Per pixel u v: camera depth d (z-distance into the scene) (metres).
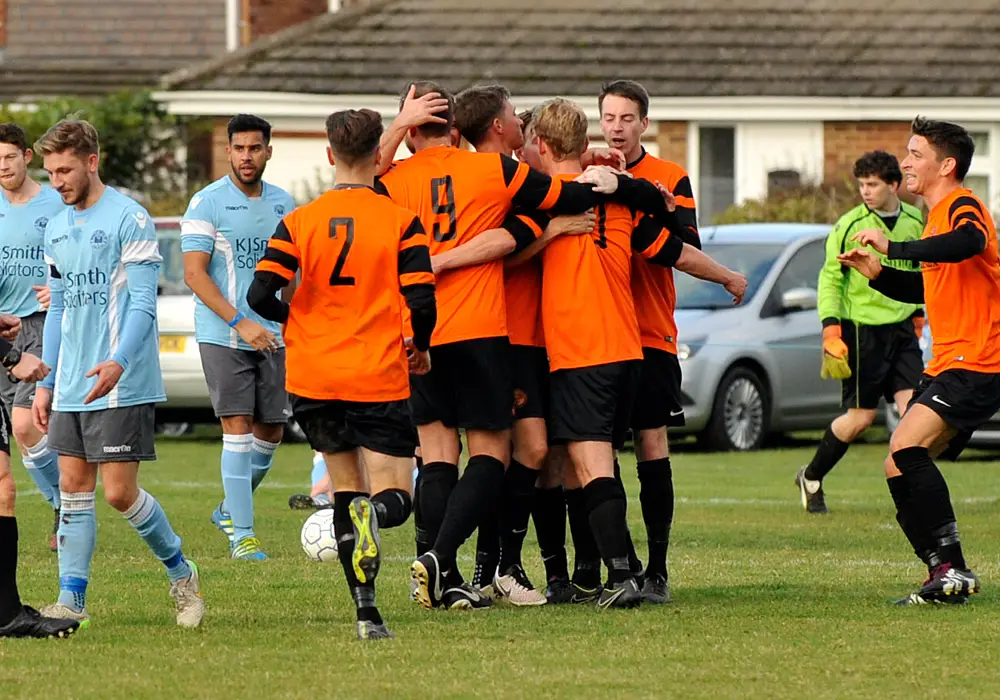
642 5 105.75
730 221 87.56
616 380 28.89
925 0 104.81
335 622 27.94
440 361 28.33
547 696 22.36
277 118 101.56
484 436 28.42
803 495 45.56
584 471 29.19
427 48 103.56
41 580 33.09
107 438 27.30
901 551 37.38
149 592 31.22
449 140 29.09
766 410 65.81
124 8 118.94
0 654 25.12
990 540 39.47
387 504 25.77
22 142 38.69
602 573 34.50
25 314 38.97
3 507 26.56
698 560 35.81
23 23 118.88
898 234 45.53
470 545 38.81
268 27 118.62
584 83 101.00
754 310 65.94
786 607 29.36
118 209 27.84
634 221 29.41
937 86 98.38
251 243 38.38
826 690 22.80
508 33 104.62
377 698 22.19
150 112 100.25
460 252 27.86
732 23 103.88
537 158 31.05
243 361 37.84
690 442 69.94
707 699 22.25
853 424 44.84
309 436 26.03
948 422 30.20
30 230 38.72
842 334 45.59
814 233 69.00
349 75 101.62
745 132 99.69
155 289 27.91
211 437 73.75
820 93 98.25
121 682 23.11
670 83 99.56
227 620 28.16
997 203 90.88
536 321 29.62
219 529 41.38
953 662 24.62
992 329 30.22
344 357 25.48
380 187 28.50
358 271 25.45
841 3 104.94
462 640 26.19
